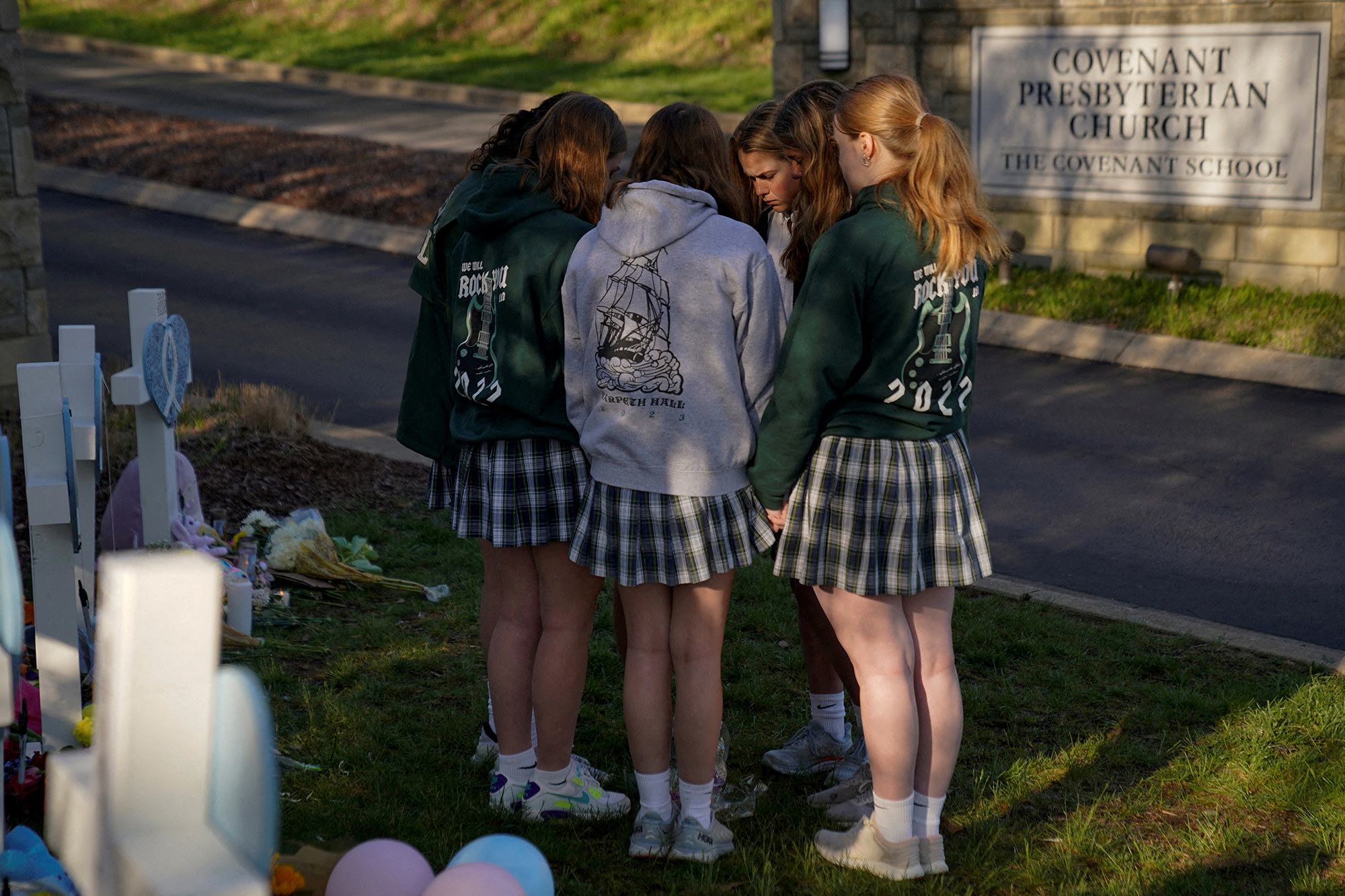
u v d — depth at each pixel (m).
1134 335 9.59
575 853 3.09
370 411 8.03
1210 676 4.22
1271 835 3.19
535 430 3.02
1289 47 9.81
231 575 4.45
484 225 3.00
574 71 24.73
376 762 3.52
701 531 2.90
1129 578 5.41
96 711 1.33
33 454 3.15
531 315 3.01
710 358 2.86
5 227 6.98
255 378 8.78
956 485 2.86
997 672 4.26
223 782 1.39
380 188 15.56
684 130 2.96
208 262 12.77
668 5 26.94
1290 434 7.54
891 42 11.70
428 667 4.25
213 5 31.20
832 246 2.71
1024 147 11.30
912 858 2.97
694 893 2.91
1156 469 6.96
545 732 3.20
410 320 10.66
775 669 4.32
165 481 4.38
